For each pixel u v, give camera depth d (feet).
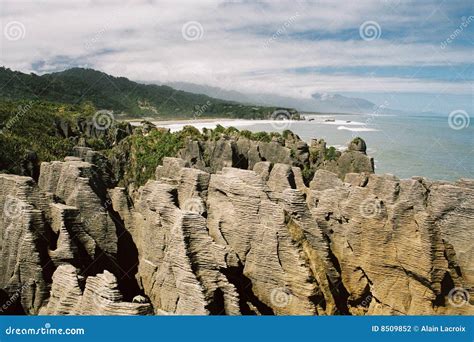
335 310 87.92
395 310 93.25
